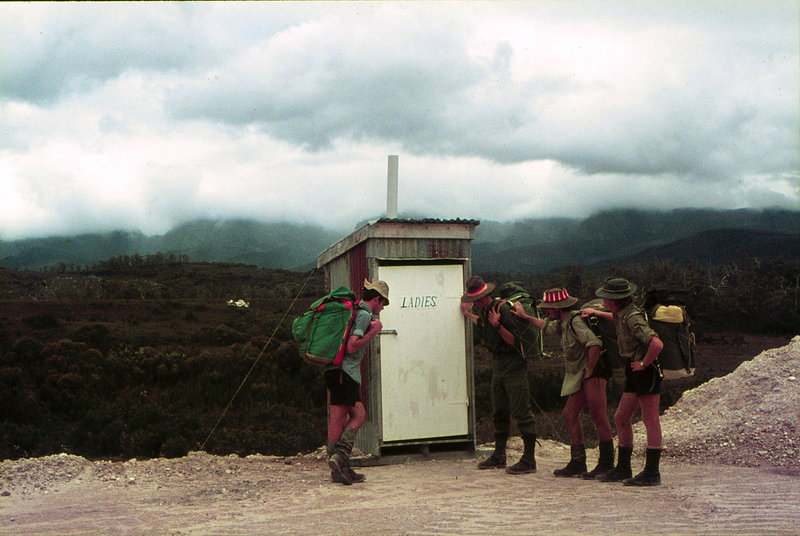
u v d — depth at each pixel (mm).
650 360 5645
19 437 12008
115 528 4520
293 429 13234
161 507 5188
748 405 8438
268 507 5172
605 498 5277
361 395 7934
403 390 7613
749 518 4500
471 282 6883
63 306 66500
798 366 8938
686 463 7234
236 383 20484
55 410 17625
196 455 7867
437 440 7715
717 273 103938
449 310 7832
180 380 21844
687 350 5738
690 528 4250
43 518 4828
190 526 4555
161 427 11531
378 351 7531
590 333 6285
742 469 6723
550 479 6414
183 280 120875
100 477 6289
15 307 63062
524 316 6617
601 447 6461
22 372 18594
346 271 8422
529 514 4762
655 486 5766
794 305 63062
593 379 6355
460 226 7910
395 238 7652
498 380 6949
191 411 16203
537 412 17391
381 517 4766
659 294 5871
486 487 5977
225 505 5246
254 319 55875
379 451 7484
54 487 5898
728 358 38156
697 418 8586
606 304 5926
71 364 21344
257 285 108125
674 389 19938
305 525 4539
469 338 7879
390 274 7625
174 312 68500
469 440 7840
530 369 24672
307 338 6352
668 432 8359
